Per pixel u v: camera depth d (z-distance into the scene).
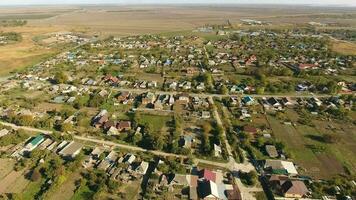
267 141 138.00
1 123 153.25
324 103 184.38
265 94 199.00
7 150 129.62
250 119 161.50
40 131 147.12
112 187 105.44
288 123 157.62
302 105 180.25
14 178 111.50
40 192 104.31
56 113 163.25
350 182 112.06
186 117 162.50
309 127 154.12
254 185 110.06
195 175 113.12
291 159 125.94
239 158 125.94
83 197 102.44
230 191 104.81
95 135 143.12
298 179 112.94
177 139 138.88
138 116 159.12
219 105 179.62
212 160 124.88
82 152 127.81
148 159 124.19
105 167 117.50
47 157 122.88
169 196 103.62
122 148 132.62
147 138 139.50
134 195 103.94
